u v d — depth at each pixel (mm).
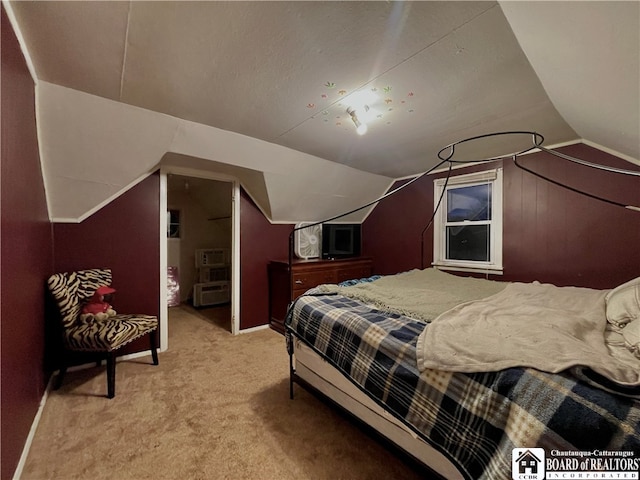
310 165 3256
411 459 1301
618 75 1082
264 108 2035
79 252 2492
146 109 2057
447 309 1720
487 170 3191
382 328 1491
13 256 1360
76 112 1888
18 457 1377
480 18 1169
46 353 2115
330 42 1335
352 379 1483
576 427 828
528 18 1031
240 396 2111
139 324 2342
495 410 994
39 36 1315
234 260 3465
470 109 2020
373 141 2709
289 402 2041
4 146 1210
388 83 1684
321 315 1804
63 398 2041
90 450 1549
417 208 3896
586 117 1836
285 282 3449
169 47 1375
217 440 1645
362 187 3992
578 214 2594
